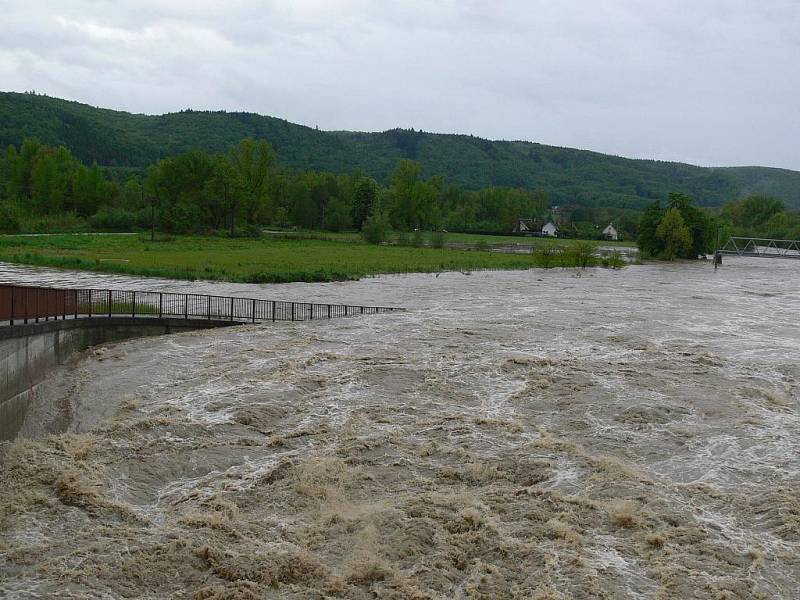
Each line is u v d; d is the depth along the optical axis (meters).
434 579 14.02
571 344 35.59
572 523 16.06
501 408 24.73
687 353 33.44
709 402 25.50
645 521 16.14
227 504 16.86
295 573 14.13
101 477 18.28
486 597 13.47
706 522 16.25
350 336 37.09
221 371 29.08
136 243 107.06
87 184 152.12
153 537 15.34
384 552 14.87
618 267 101.12
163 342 35.62
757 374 29.84
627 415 23.89
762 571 14.28
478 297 58.53
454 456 20.17
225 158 139.00
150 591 13.53
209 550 14.68
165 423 22.30
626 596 13.38
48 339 29.20
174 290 58.09
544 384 27.44
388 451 20.47
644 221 129.50
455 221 198.50
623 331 40.16
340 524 16.00
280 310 47.16
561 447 20.72
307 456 19.94
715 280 82.81
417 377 28.39
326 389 26.62
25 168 158.25
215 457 19.88
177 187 141.50
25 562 14.27
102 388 27.12
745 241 168.75
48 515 16.27
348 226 167.38
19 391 25.31
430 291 63.28
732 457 20.28
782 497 17.34
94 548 14.80
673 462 19.98
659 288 70.06
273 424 22.69
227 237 129.00
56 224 135.25
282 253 98.88
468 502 17.05
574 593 13.45
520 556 14.77
